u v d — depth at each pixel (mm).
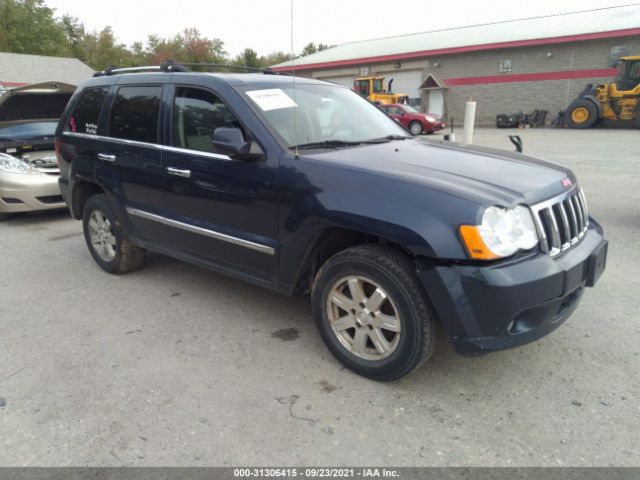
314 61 34281
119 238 4547
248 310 3980
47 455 2408
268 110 3389
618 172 9719
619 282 4328
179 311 3982
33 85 7562
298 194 2990
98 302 4188
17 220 7301
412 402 2770
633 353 3209
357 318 2949
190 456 2391
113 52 55625
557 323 2721
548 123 25875
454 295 2484
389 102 26188
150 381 3008
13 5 47094
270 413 2691
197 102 3660
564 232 2811
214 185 3469
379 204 2668
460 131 23406
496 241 2451
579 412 2656
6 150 7410
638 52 23000
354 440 2480
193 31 52312
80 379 3041
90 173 4555
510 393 2832
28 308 4102
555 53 25047
